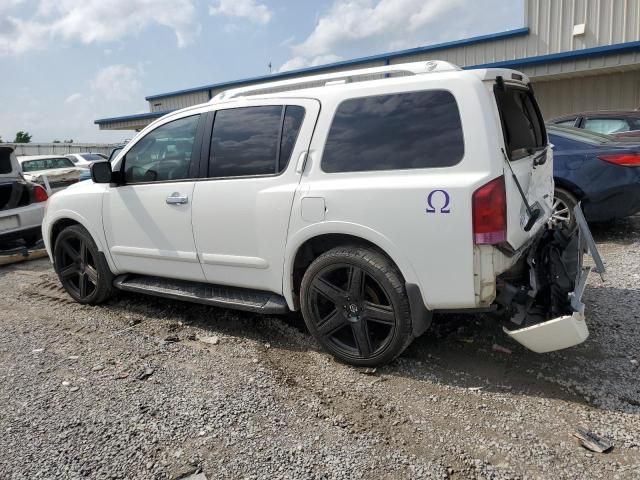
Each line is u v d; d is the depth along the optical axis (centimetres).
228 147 383
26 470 254
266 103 373
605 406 291
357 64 1744
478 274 296
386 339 332
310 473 246
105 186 458
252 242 370
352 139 331
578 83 1375
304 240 345
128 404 311
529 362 345
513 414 288
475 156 291
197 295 411
